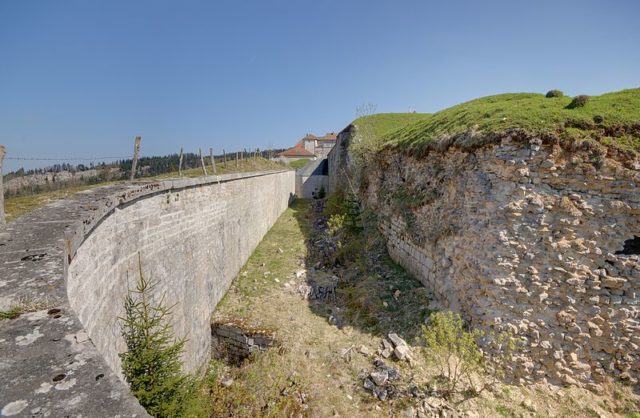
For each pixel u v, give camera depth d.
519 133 7.26
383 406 6.00
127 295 5.36
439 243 8.95
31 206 6.34
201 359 8.28
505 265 7.01
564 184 6.98
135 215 5.67
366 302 9.21
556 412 6.00
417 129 13.35
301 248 15.22
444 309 8.19
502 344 6.78
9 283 2.17
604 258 6.66
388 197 13.34
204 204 8.89
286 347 7.71
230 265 11.20
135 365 4.57
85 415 1.22
